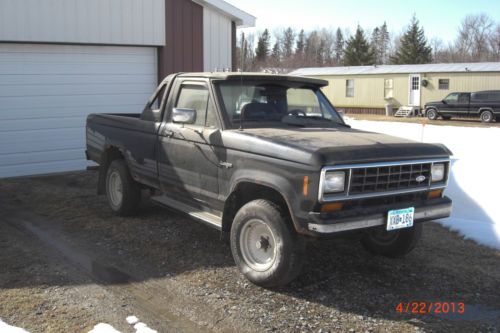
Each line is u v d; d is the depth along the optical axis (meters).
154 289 4.71
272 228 4.50
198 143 5.43
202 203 5.57
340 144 4.50
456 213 6.99
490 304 4.56
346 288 4.81
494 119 29.06
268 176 4.56
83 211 7.45
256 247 4.78
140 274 5.07
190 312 4.26
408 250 5.46
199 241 6.08
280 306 4.39
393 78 36.44
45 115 10.66
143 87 11.95
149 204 7.78
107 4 11.00
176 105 5.98
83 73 11.05
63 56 10.75
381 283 4.96
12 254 5.61
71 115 11.00
